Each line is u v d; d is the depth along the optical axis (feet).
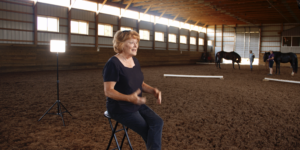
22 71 37.70
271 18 71.05
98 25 51.62
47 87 21.11
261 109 13.93
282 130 10.00
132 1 52.80
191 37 83.71
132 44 4.87
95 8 49.83
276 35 79.36
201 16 72.13
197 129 9.98
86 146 7.97
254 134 9.45
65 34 45.09
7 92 18.04
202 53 88.38
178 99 16.74
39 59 39.96
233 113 12.87
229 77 33.68
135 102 4.28
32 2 39.37
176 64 74.49
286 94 19.60
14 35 37.70
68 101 15.37
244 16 69.36
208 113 12.79
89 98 16.55
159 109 13.56
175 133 9.43
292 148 8.09
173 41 75.51
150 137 4.69
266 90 21.71
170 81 27.81
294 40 76.33
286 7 54.49
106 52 52.26
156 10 64.49
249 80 30.14
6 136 8.75
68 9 44.68
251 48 83.92
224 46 88.07
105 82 4.63
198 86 23.76
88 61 48.47
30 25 39.70
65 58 43.98
